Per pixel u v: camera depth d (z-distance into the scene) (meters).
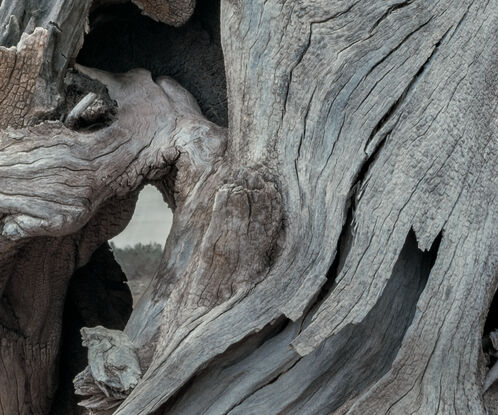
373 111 3.00
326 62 3.09
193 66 4.07
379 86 3.03
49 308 3.87
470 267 2.86
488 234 2.92
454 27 3.10
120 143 3.40
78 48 3.51
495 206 2.96
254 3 3.24
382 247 2.82
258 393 2.86
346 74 3.06
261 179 2.95
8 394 3.79
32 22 3.40
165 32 4.10
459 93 3.02
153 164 3.43
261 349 2.90
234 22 3.29
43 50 3.16
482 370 2.87
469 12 3.13
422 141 2.95
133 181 3.43
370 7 3.12
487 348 3.03
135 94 3.64
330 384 2.87
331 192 2.93
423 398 2.76
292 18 3.17
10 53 3.10
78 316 4.32
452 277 2.84
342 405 2.83
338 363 2.89
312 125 3.05
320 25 3.13
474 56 3.08
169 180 3.57
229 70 3.30
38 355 3.89
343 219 2.88
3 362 3.76
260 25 3.22
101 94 3.56
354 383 2.88
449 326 2.80
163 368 2.83
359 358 2.89
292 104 3.10
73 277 4.34
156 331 3.13
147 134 3.48
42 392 3.97
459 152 2.96
